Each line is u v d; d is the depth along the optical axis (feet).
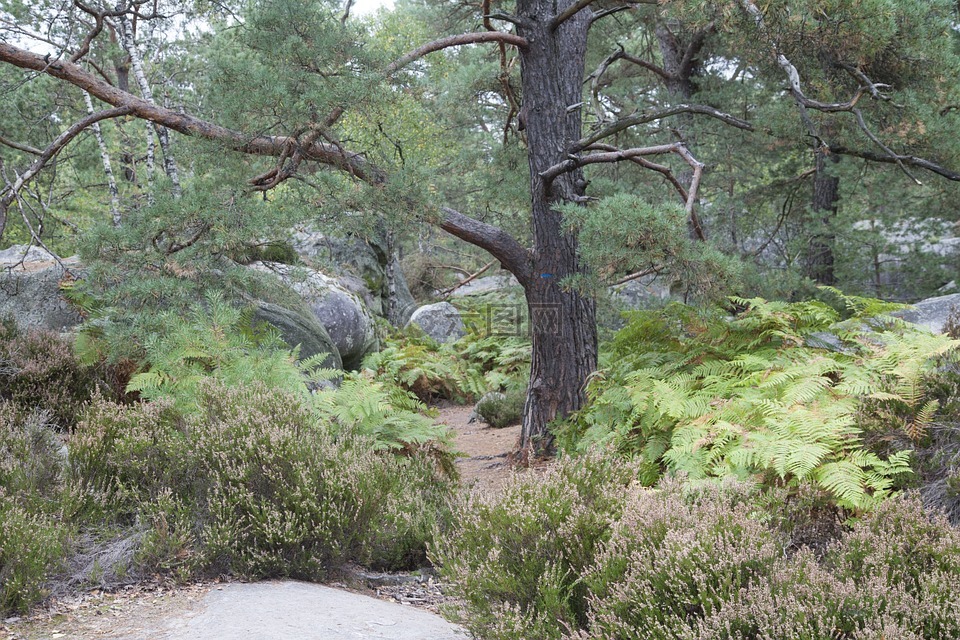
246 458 16.34
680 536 10.44
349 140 27.09
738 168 45.01
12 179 45.98
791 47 26.02
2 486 15.34
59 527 14.26
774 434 16.93
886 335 19.13
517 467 29.96
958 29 36.42
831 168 42.93
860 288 52.29
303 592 14.42
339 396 23.27
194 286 23.65
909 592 9.59
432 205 26.53
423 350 54.90
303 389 23.26
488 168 40.98
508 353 57.06
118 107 26.35
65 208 62.80
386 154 28.14
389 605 14.58
